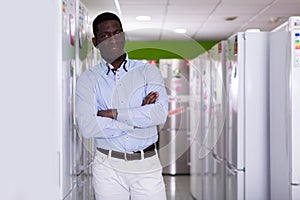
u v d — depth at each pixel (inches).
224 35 329.1
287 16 252.5
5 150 69.9
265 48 136.3
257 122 137.0
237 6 223.3
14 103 72.5
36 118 80.0
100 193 97.2
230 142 148.5
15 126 72.9
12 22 72.1
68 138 95.3
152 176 96.2
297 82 113.3
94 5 202.1
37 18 80.7
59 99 87.8
